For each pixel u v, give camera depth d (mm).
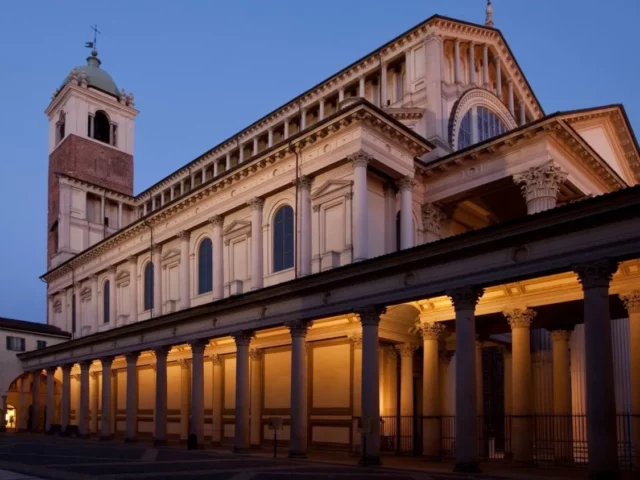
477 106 42656
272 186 37875
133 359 41344
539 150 33469
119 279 54625
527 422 25266
